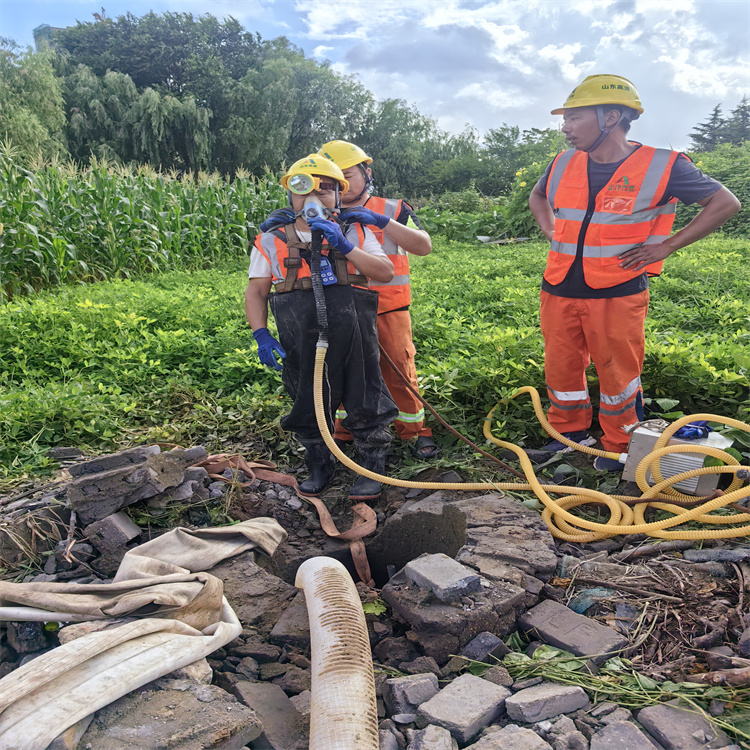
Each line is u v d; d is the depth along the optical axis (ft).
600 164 10.62
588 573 8.18
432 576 7.43
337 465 12.14
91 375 16.71
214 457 11.21
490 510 9.55
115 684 5.29
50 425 13.03
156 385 16.19
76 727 4.92
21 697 5.02
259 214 47.01
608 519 10.07
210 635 6.39
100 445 12.75
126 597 6.56
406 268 11.39
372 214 9.64
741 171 53.98
